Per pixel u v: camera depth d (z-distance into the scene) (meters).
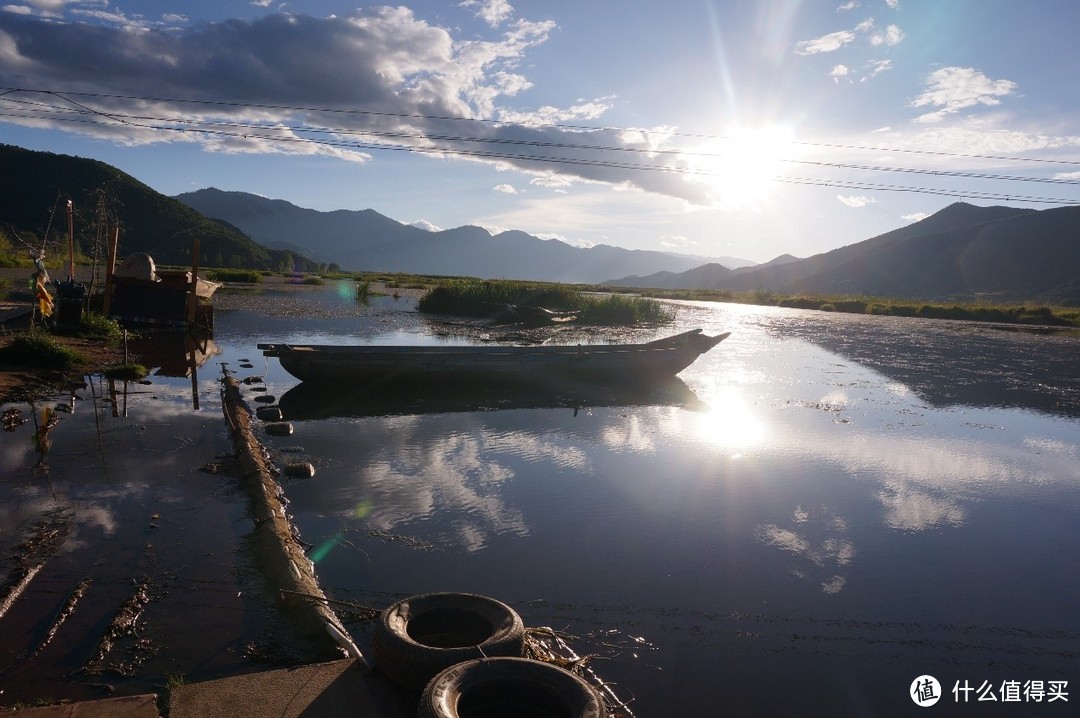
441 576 6.23
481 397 15.14
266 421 11.76
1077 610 6.31
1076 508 9.23
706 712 4.55
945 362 24.56
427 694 3.71
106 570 5.57
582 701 3.78
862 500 9.14
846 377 20.14
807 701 4.73
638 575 6.51
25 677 4.16
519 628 4.50
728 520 8.12
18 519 6.49
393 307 37.78
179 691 3.97
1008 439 13.21
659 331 30.73
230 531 6.53
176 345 18.80
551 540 7.22
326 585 5.88
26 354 13.81
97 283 25.56
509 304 33.78
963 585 6.72
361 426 11.93
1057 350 29.83
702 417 13.94
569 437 11.77
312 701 3.97
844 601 6.25
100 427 10.02
